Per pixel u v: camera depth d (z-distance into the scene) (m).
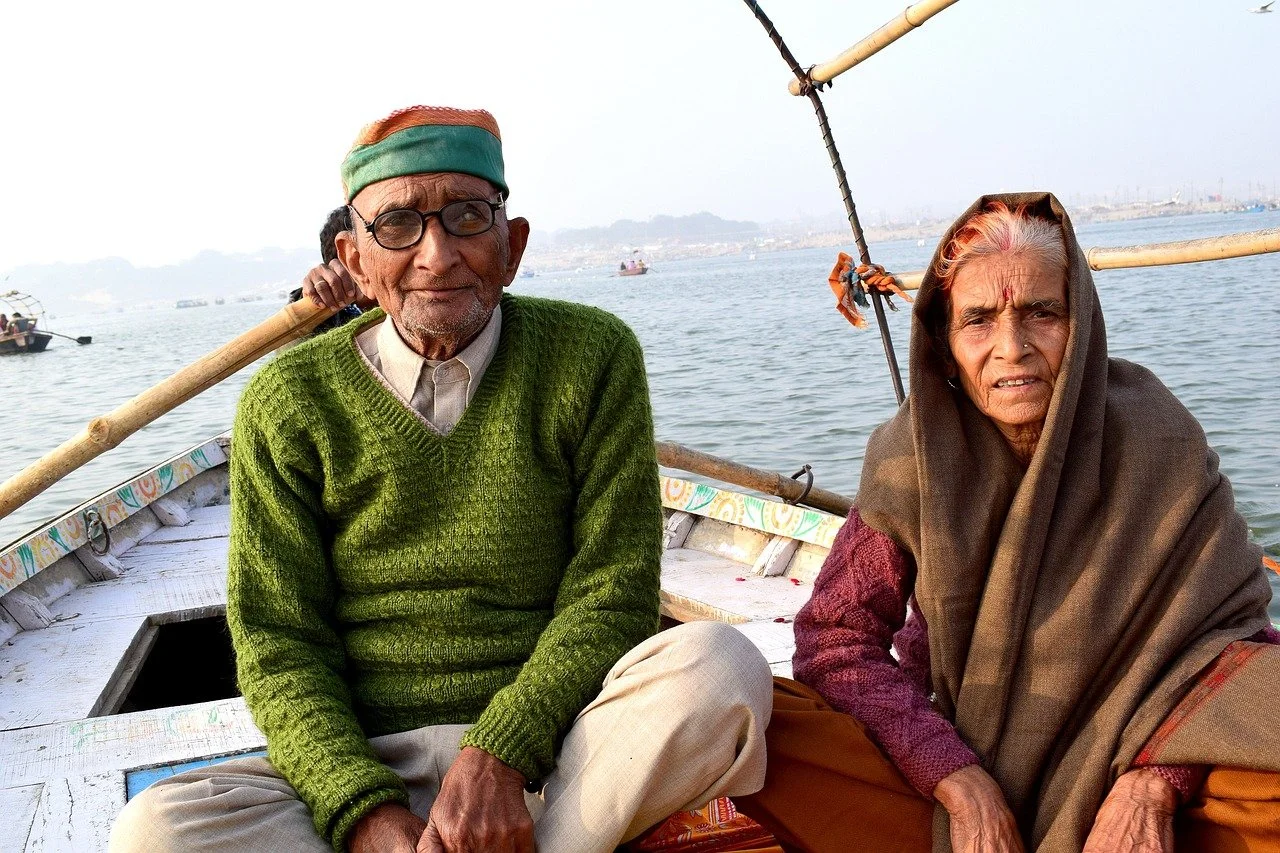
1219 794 1.69
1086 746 1.78
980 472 1.94
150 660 3.96
